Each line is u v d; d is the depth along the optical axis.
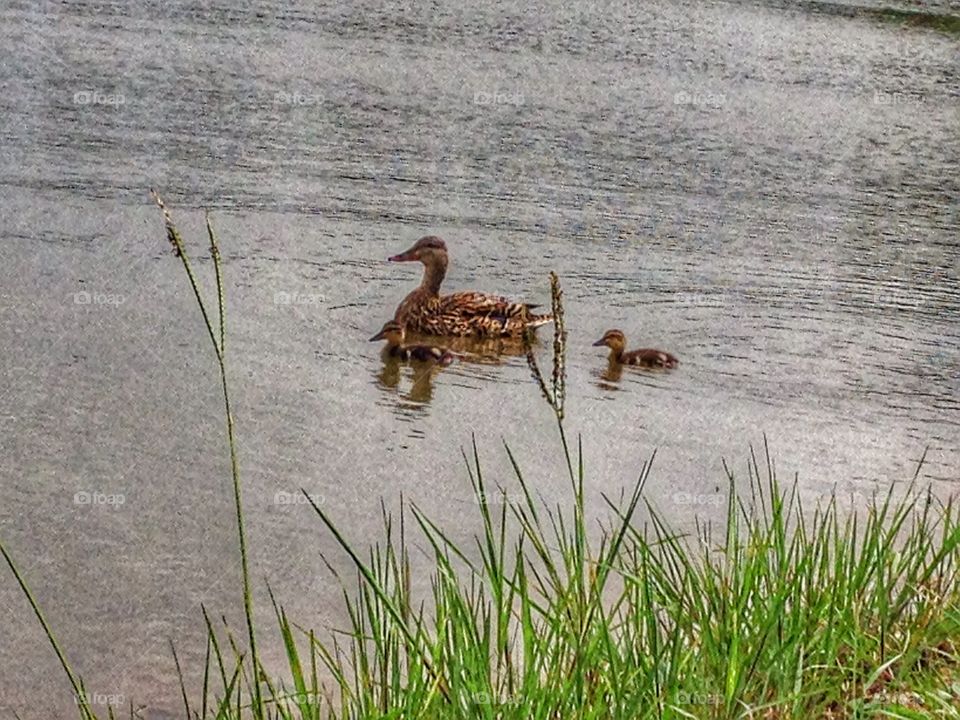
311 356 10.82
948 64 20.55
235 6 18.52
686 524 8.84
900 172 16.64
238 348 10.81
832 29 21.17
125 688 7.26
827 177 16.11
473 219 13.69
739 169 15.93
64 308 11.12
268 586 8.10
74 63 16.12
